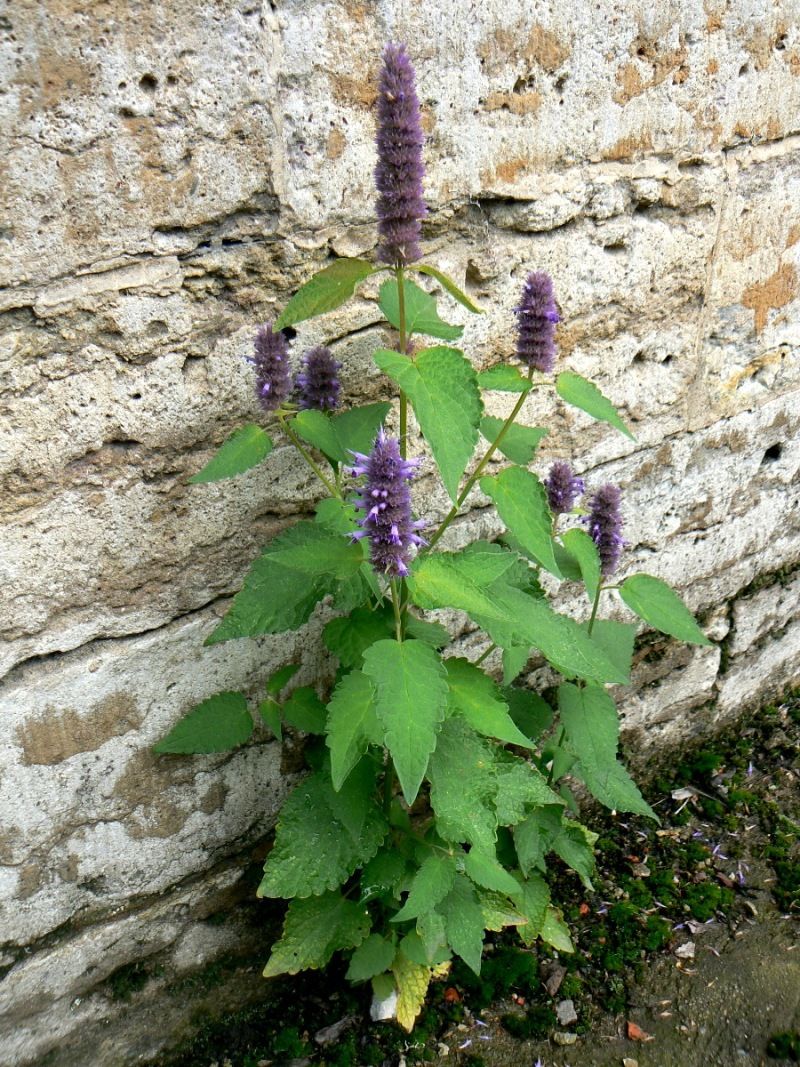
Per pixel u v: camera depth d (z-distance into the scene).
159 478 2.23
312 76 2.07
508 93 2.38
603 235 2.75
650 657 3.58
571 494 2.55
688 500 3.42
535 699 2.85
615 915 3.19
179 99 1.92
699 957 3.07
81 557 2.19
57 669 2.25
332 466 2.36
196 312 2.14
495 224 2.53
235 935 2.85
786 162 3.09
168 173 1.97
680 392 3.19
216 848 2.71
